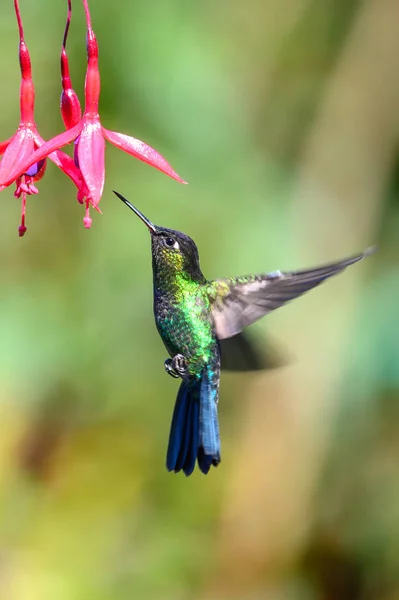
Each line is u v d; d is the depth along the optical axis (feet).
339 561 37.78
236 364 23.30
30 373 35.78
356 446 38.29
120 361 36.88
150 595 35.86
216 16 38.27
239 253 37.06
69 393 36.55
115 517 36.88
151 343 37.01
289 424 38.27
